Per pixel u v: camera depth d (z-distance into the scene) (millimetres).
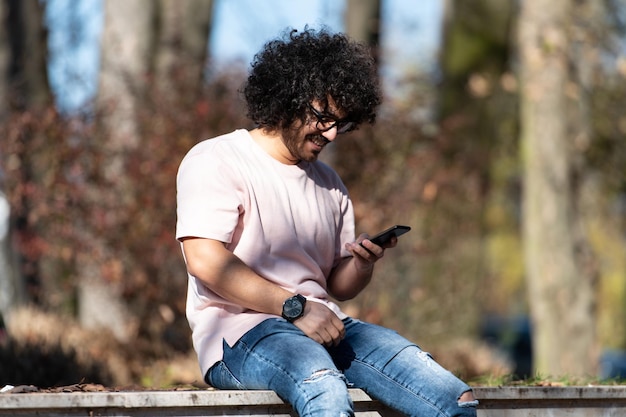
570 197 12898
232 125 9820
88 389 4035
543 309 12789
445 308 12031
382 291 10625
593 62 12938
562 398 3945
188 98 10078
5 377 6523
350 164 10094
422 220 11445
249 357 3496
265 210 3688
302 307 3539
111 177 9680
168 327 9820
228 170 3656
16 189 9508
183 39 12375
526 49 12805
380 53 11227
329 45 3701
